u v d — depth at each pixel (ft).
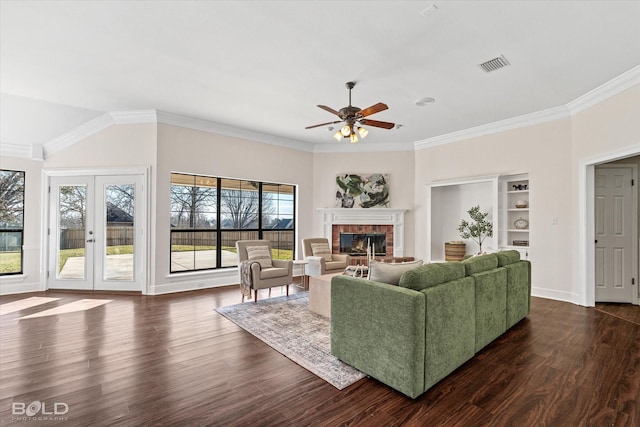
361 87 12.81
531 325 11.63
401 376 6.89
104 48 9.99
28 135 15.90
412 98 13.92
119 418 6.06
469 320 8.45
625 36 9.16
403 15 8.23
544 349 9.47
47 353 8.90
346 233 21.93
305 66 11.09
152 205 15.89
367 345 7.70
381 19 8.41
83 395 6.82
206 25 8.76
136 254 16.24
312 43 9.62
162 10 8.12
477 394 7.03
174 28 8.92
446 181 19.44
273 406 6.52
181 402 6.61
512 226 17.72
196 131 17.26
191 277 17.10
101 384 7.28
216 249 18.80
